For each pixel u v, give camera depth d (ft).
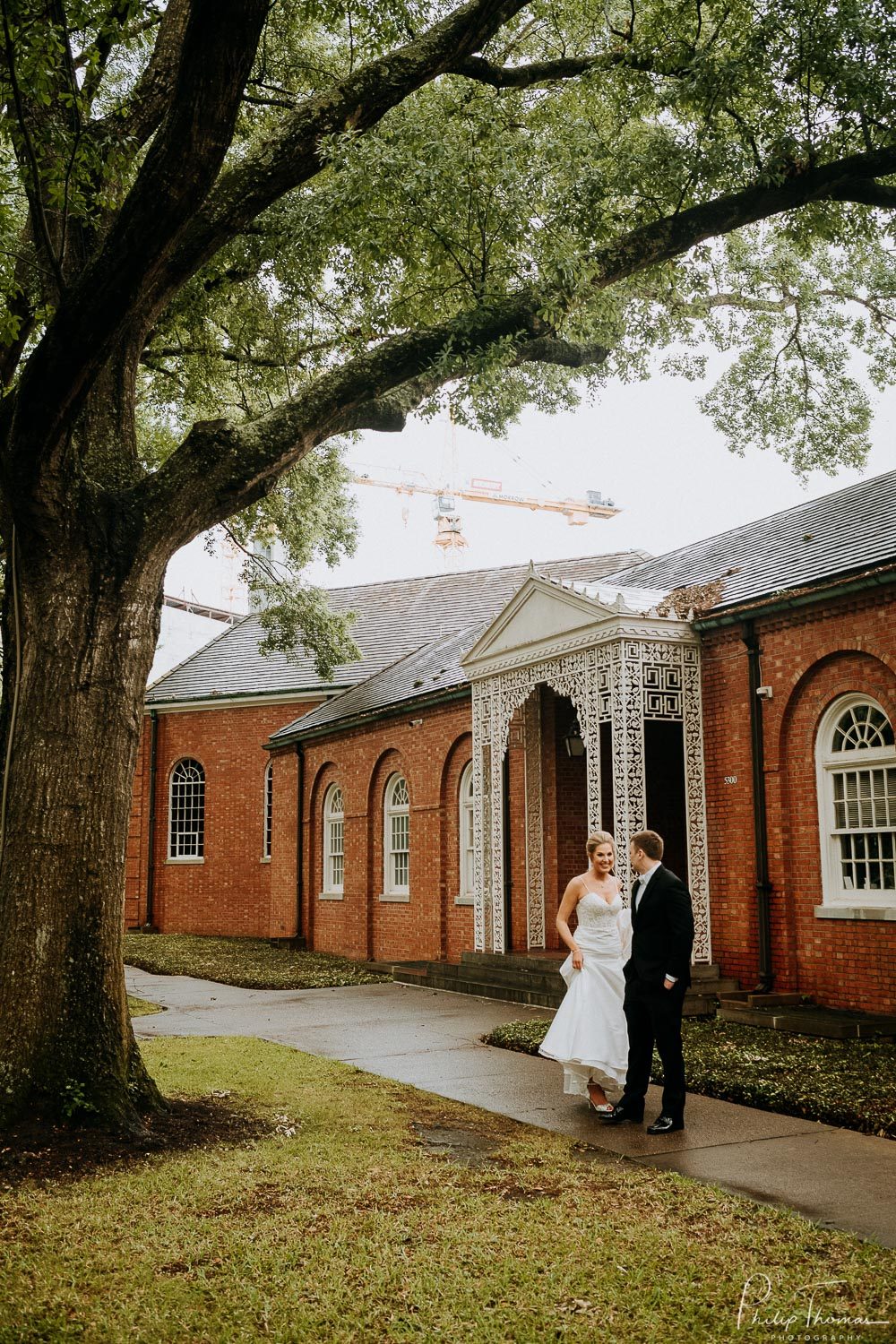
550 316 31.89
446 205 30.81
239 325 49.11
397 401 32.01
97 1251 16.10
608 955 25.13
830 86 33.76
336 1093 27.14
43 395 22.41
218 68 20.75
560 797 55.06
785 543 48.60
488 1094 27.32
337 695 92.89
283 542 72.38
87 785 23.52
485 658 52.19
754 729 41.91
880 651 36.83
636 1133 23.32
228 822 98.73
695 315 47.70
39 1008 22.39
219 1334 13.42
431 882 64.28
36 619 24.20
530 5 39.99
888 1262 15.23
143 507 24.89
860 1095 25.39
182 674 106.93
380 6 33.12
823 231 39.04
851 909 37.40
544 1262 15.57
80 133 25.64
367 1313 13.98
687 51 34.86
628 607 43.75
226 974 59.67
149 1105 23.56
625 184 34.47
